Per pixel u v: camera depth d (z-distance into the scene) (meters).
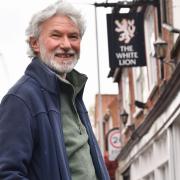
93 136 3.63
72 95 3.49
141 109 18.89
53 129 3.30
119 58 14.95
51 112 3.34
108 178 3.61
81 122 3.63
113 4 14.48
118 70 24.31
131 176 22.23
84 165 3.39
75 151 3.39
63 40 3.52
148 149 17.84
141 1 14.55
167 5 13.88
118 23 15.01
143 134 18.03
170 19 13.55
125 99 23.94
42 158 3.23
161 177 16.16
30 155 3.21
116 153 26.53
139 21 15.01
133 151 20.81
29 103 3.29
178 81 11.92
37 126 3.27
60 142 3.29
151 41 16.91
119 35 15.02
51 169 3.22
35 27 3.55
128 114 22.38
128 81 22.50
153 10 16.06
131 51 14.99
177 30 12.48
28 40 3.61
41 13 3.52
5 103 3.30
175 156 13.74
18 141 3.20
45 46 3.52
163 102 13.84
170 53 13.46
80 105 3.68
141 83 19.23
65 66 3.53
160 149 15.76
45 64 3.54
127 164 23.00
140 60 14.95
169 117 13.64
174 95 12.74
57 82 3.43
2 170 3.14
